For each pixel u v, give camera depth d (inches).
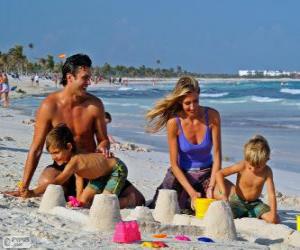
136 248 184.1
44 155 500.1
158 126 303.3
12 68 5826.8
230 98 2059.5
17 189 319.0
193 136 297.3
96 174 284.7
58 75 4859.7
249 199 279.3
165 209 257.4
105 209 214.2
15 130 802.2
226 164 544.1
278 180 475.5
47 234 199.2
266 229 245.8
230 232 214.7
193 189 287.7
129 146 640.4
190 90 288.7
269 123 981.2
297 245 230.2
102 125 305.4
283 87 3496.6
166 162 544.1
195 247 189.6
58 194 256.4
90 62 300.4
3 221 222.8
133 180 424.5
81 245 187.0
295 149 655.1
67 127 290.0
